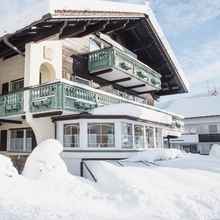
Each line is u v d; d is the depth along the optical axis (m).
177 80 21.56
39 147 9.22
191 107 41.91
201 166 11.82
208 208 6.30
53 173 8.41
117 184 7.83
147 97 22.66
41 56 12.14
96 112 12.16
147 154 13.23
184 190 7.69
